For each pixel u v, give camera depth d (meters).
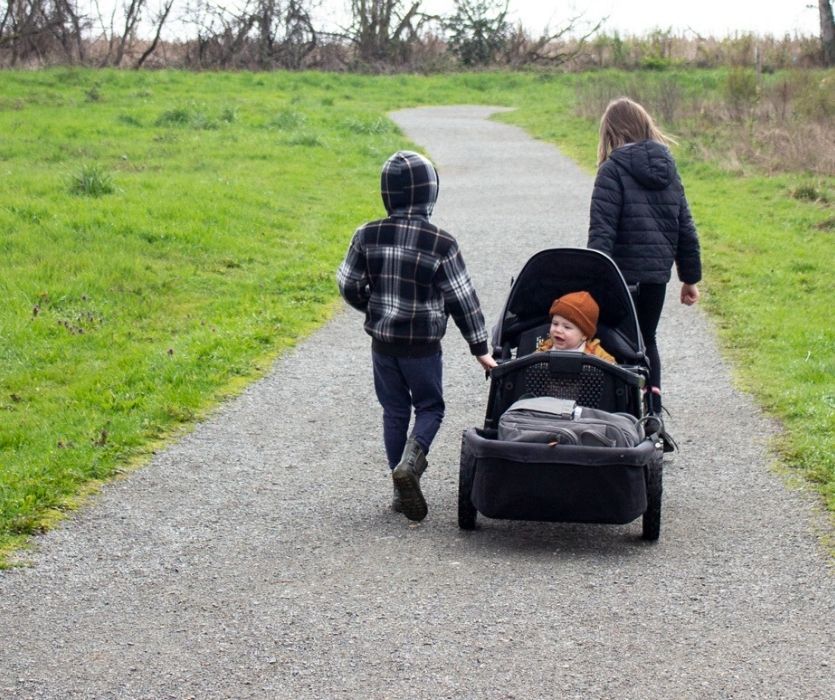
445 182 21.45
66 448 7.04
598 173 6.95
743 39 47.16
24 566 5.43
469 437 5.68
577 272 6.38
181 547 5.71
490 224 16.64
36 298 11.20
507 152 25.92
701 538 5.83
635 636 4.70
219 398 8.49
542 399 5.86
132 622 4.85
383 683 4.31
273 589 5.20
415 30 50.62
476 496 5.62
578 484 5.43
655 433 6.07
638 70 47.12
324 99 35.72
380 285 5.93
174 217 15.51
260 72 45.31
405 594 5.14
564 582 5.27
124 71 40.34
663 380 9.01
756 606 4.99
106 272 12.32
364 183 20.55
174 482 6.70
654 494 5.64
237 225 15.48
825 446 7.01
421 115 34.59
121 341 10.05
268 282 12.61
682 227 7.00
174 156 22.33
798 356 9.39
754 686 4.27
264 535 5.89
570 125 30.77
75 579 5.30
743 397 8.40
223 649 4.60
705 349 9.90
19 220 14.63
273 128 27.84
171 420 7.88
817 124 24.41
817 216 16.75
